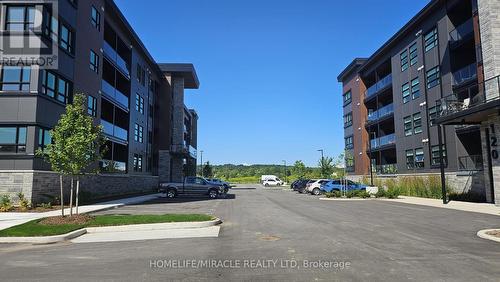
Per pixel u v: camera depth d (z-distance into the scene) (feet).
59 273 26.40
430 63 118.11
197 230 47.55
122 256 32.22
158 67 176.96
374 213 66.95
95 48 102.32
